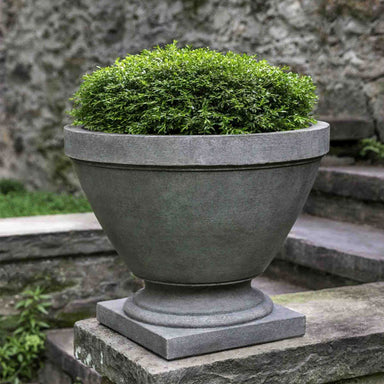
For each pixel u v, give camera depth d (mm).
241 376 2287
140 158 2152
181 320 2326
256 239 2295
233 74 2312
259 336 2385
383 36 4996
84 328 2596
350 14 5180
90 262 4574
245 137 2139
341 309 2836
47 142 7609
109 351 2416
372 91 5090
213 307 2352
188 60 2320
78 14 7203
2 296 4410
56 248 4445
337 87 5320
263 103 2285
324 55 5383
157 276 2363
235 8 5934
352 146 5066
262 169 2188
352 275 3609
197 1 6242
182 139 2113
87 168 2332
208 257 2271
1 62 8180
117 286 4648
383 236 4070
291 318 2447
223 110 2291
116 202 2279
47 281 4496
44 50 7566
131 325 2424
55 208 6328
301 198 2373
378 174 4336
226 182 2162
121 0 6836
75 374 4004
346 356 2480
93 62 7125
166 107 2260
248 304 2416
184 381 2191
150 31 6598
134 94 2297
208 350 2297
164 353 2248
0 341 4426
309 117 2557
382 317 2725
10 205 6383
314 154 2297
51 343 4301
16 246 4352
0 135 8297
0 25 8164
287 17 5570
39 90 7672
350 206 4520
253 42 5836
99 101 2361
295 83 2439
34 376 4527
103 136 2221
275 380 2352
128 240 2338
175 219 2203
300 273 4027
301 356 2393
